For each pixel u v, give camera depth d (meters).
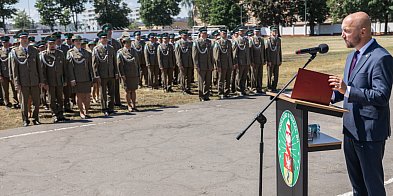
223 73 12.46
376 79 3.18
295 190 3.51
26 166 6.29
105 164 6.27
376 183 3.35
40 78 9.41
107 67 10.23
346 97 3.20
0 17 69.06
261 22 68.06
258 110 10.35
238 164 6.10
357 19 3.26
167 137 7.82
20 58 9.16
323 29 68.50
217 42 12.41
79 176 5.78
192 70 15.91
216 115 9.84
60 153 6.93
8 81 11.92
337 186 5.15
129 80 10.55
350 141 3.49
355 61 3.40
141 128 8.67
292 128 3.48
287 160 3.62
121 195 5.07
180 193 5.07
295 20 68.88
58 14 77.75
